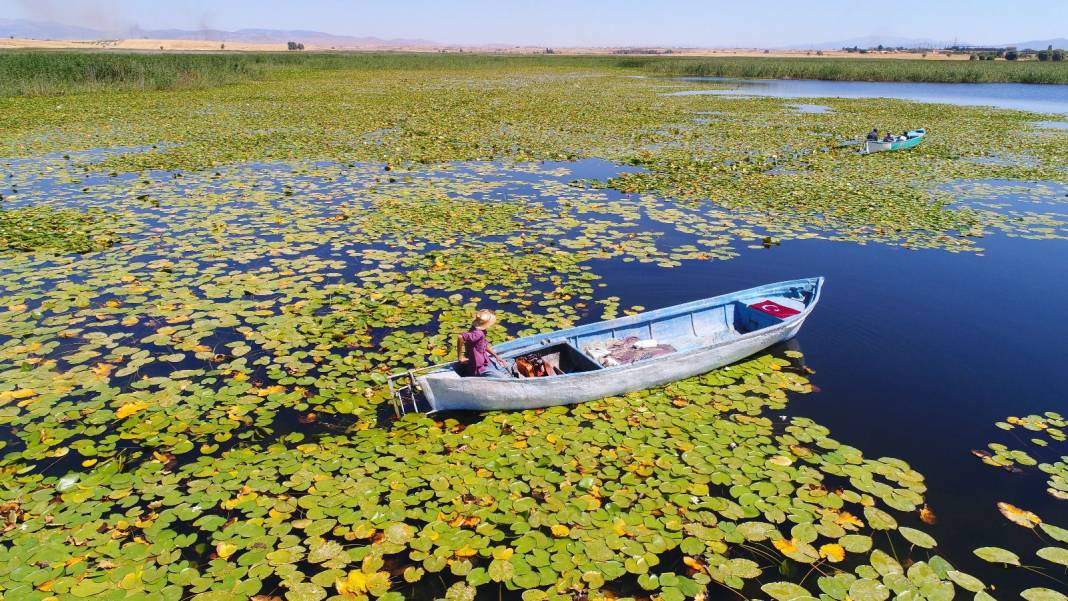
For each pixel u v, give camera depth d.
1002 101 46.16
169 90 44.09
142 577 4.53
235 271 10.60
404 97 42.72
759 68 76.56
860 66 79.38
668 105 39.66
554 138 26.12
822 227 13.73
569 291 9.98
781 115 34.62
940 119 33.22
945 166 20.64
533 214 14.48
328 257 11.45
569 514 5.29
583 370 7.41
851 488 5.70
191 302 9.30
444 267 10.95
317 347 8.10
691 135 27.05
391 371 7.55
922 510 5.45
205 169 19.11
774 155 22.23
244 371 7.48
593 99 43.44
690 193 16.62
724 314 8.91
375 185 17.20
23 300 9.23
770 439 6.42
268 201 15.30
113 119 29.36
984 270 11.23
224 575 4.57
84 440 6.12
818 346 8.52
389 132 27.12
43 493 5.39
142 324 8.59
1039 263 11.56
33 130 25.89
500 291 9.96
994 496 5.65
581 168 20.16
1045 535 5.18
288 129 27.38
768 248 12.30
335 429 6.48
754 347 8.01
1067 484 5.82
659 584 4.60
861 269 11.25
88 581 4.48
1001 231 13.49
